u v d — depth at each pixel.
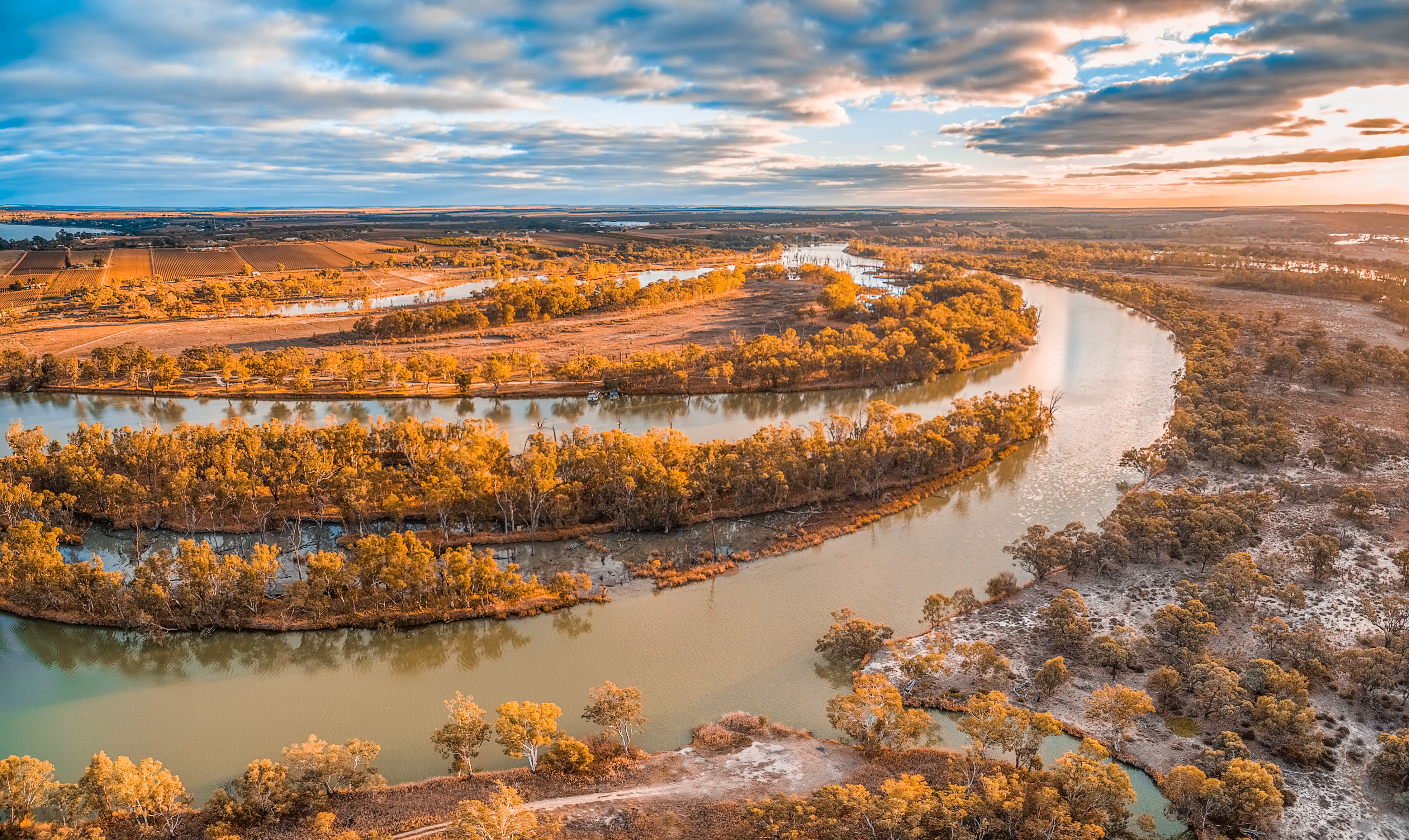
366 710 105.56
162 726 101.81
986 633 117.00
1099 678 106.19
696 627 121.94
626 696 94.44
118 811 83.38
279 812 82.62
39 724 101.75
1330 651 105.06
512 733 87.50
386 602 123.62
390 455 179.38
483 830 73.50
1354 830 80.62
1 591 123.81
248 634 118.31
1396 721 96.06
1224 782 80.75
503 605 123.81
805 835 77.44
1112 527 138.38
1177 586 124.50
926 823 77.94
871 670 109.50
